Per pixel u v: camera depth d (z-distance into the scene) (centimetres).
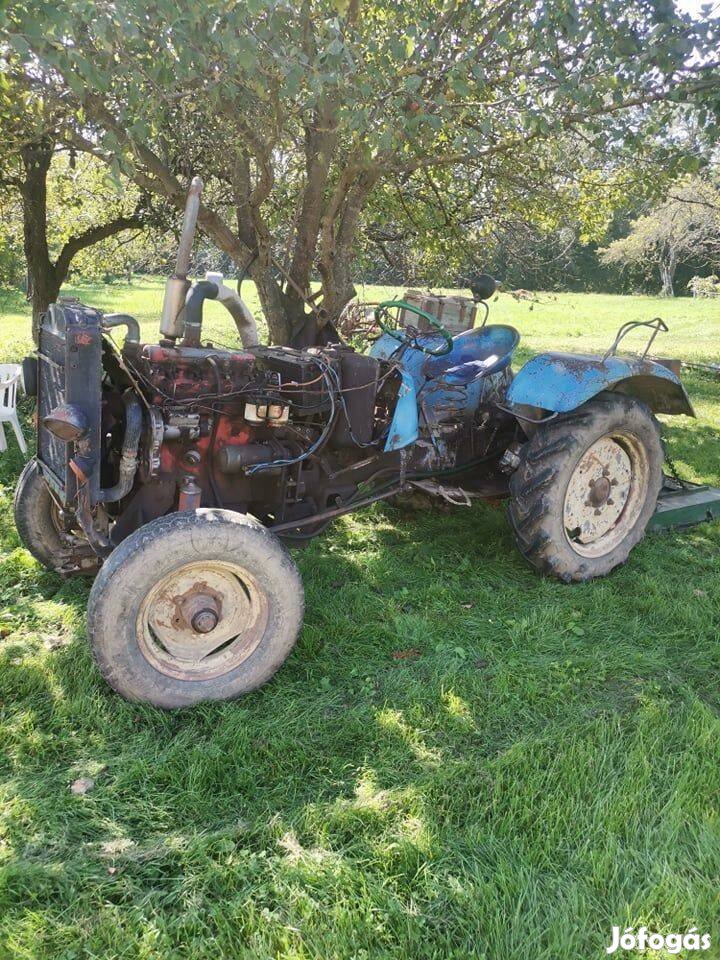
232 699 296
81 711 283
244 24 327
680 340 1872
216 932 197
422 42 400
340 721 284
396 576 414
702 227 2088
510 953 190
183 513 280
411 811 238
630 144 455
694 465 654
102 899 204
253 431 335
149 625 287
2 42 318
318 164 534
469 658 334
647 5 391
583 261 4244
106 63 335
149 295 2478
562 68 407
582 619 373
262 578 289
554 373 397
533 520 396
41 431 343
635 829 231
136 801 240
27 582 384
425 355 437
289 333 592
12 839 223
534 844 224
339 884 207
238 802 243
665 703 295
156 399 302
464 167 641
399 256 812
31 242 841
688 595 396
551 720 289
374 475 404
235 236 580
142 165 525
